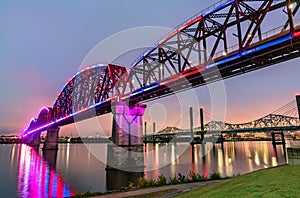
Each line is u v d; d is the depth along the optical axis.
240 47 34.19
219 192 10.36
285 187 8.62
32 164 80.62
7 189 41.91
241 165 71.06
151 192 16.55
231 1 36.22
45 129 155.88
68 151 161.12
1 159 96.62
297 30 28.31
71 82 97.44
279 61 34.50
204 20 41.34
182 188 17.05
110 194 17.41
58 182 47.94
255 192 8.66
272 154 113.38
